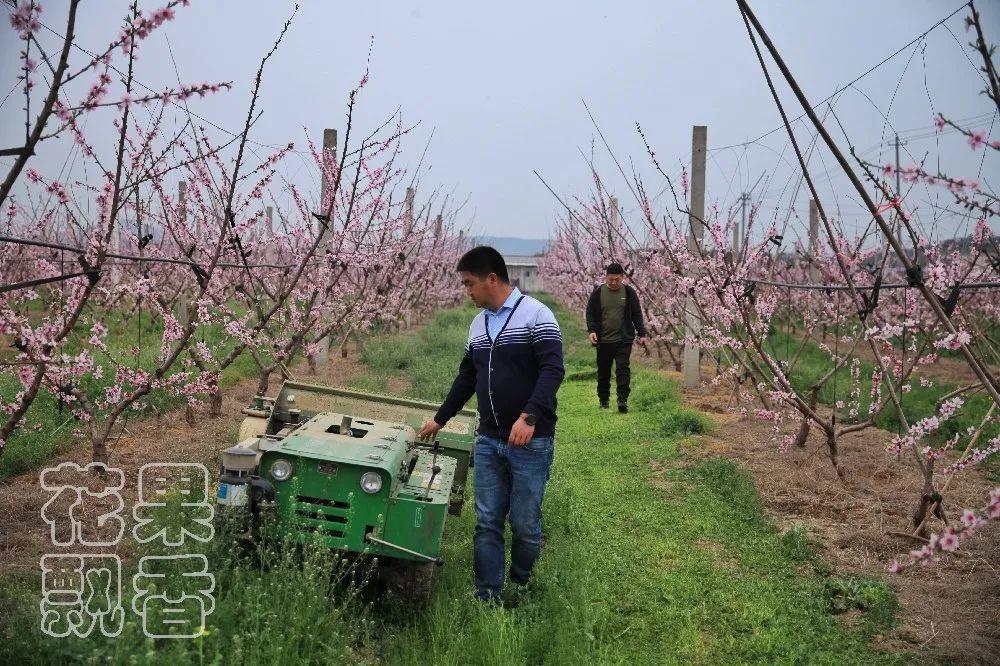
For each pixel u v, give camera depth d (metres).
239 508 4.47
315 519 4.55
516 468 5.00
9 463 7.15
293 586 4.16
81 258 5.62
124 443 8.30
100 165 6.62
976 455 6.19
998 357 7.27
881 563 6.13
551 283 45.06
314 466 4.55
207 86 4.47
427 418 6.31
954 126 3.68
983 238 7.62
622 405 12.16
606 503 7.50
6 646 3.63
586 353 20.38
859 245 8.39
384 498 4.54
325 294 10.98
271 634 3.82
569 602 4.92
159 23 4.16
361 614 4.70
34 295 9.47
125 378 7.56
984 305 15.91
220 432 9.01
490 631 4.30
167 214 9.51
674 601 5.29
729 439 10.13
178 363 12.18
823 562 6.09
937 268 5.56
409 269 18.73
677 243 12.77
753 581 5.68
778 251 12.77
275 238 11.50
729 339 9.70
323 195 12.31
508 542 6.32
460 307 44.50
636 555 6.11
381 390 12.90
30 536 5.57
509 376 5.02
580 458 9.27
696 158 14.18
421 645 4.33
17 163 3.69
